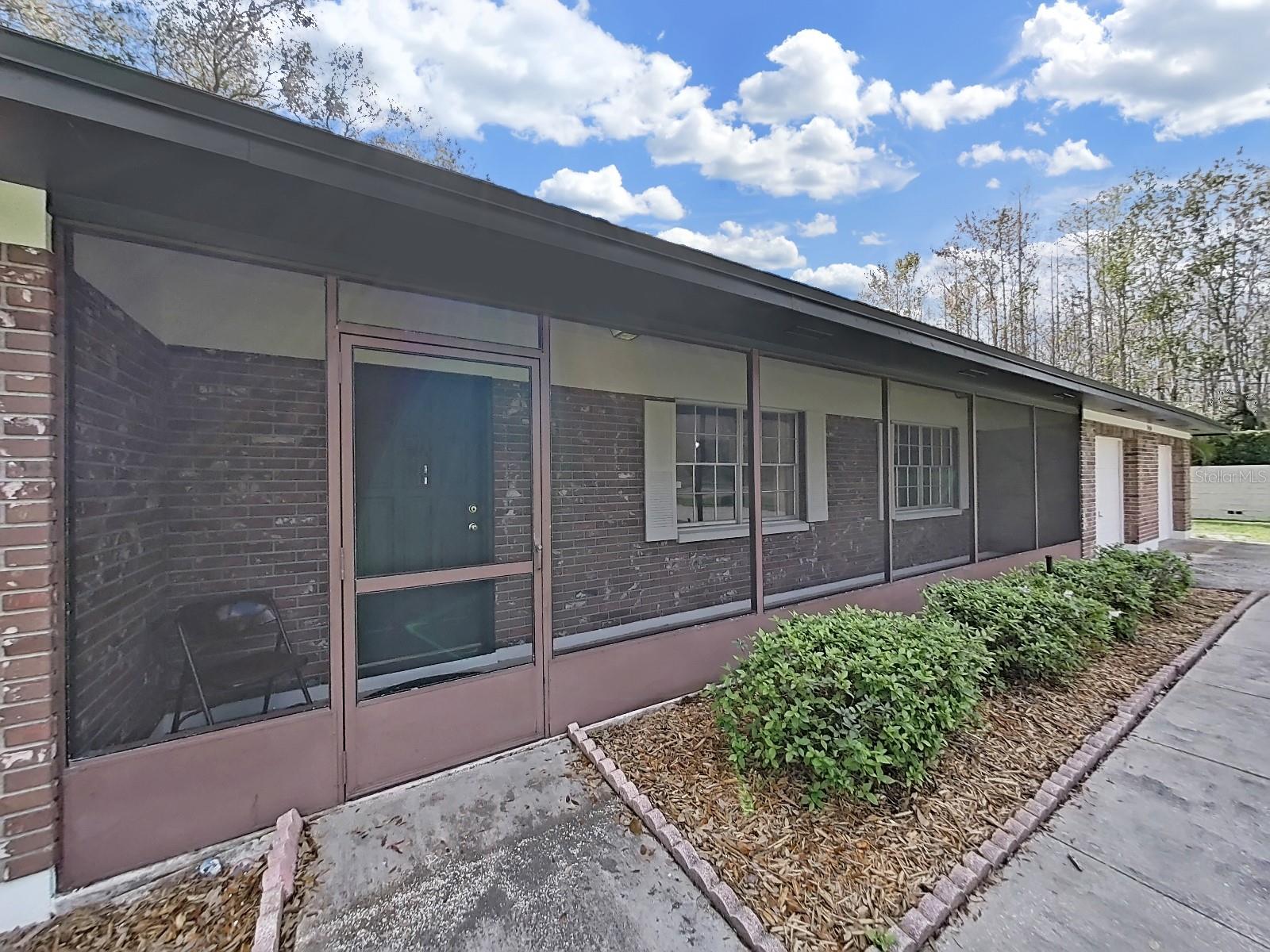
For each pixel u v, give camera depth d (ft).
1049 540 22.84
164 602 9.65
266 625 10.26
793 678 7.99
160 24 25.80
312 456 11.18
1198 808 7.61
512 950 5.37
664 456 16.08
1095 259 56.29
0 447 5.31
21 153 5.12
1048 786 7.95
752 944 5.36
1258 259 49.34
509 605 13.00
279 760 7.07
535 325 10.91
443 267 8.39
